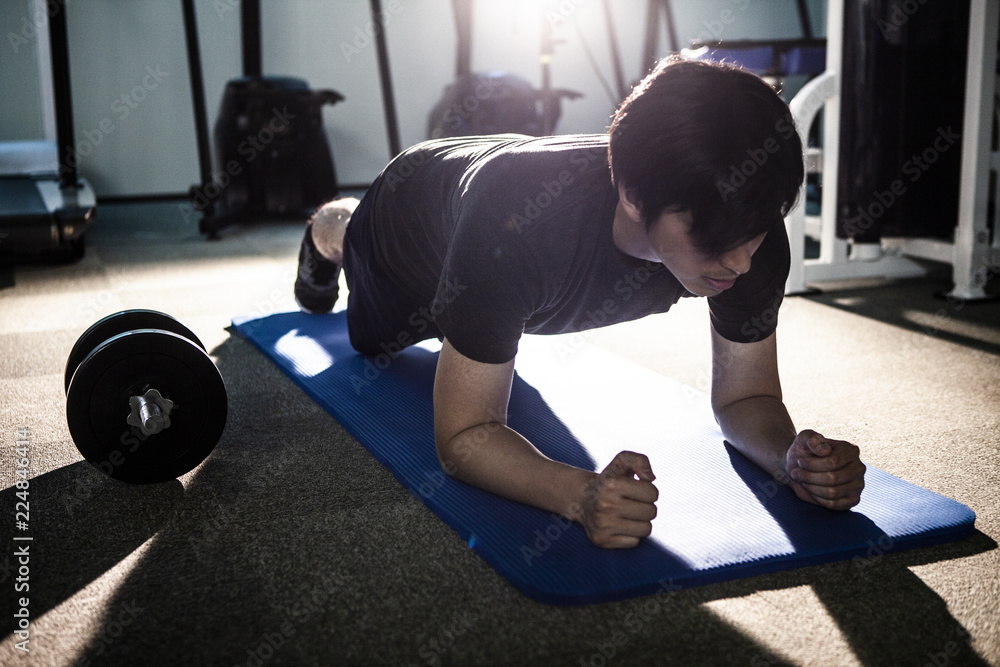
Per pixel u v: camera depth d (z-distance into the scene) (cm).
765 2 619
